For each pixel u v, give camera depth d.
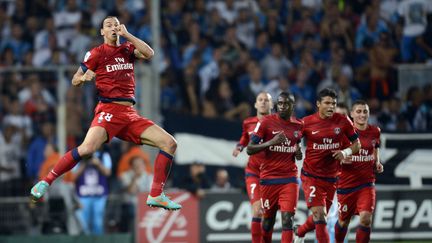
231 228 43.41
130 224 44.44
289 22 57.47
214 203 43.56
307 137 34.44
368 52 55.59
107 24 28.66
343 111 38.12
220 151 46.09
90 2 60.06
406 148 45.34
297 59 55.75
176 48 56.59
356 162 35.53
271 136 33.81
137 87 44.38
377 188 43.38
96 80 28.73
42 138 48.94
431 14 57.09
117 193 46.66
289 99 33.62
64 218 44.75
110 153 47.66
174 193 43.59
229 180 45.94
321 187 34.56
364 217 35.50
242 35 57.00
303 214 42.56
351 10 57.47
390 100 51.31
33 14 60.53
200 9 58.34
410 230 43.16
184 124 46.16
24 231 44.66
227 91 52.91
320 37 56.56
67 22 59.78
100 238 43.53
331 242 38.50
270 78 54.44
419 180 45.22
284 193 33.78
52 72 47.09
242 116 52.41
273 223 35.19
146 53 28.47
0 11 60.97
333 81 53.75
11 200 44.81
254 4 58.41
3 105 48.69
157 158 28.69
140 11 59.34
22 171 49.28
